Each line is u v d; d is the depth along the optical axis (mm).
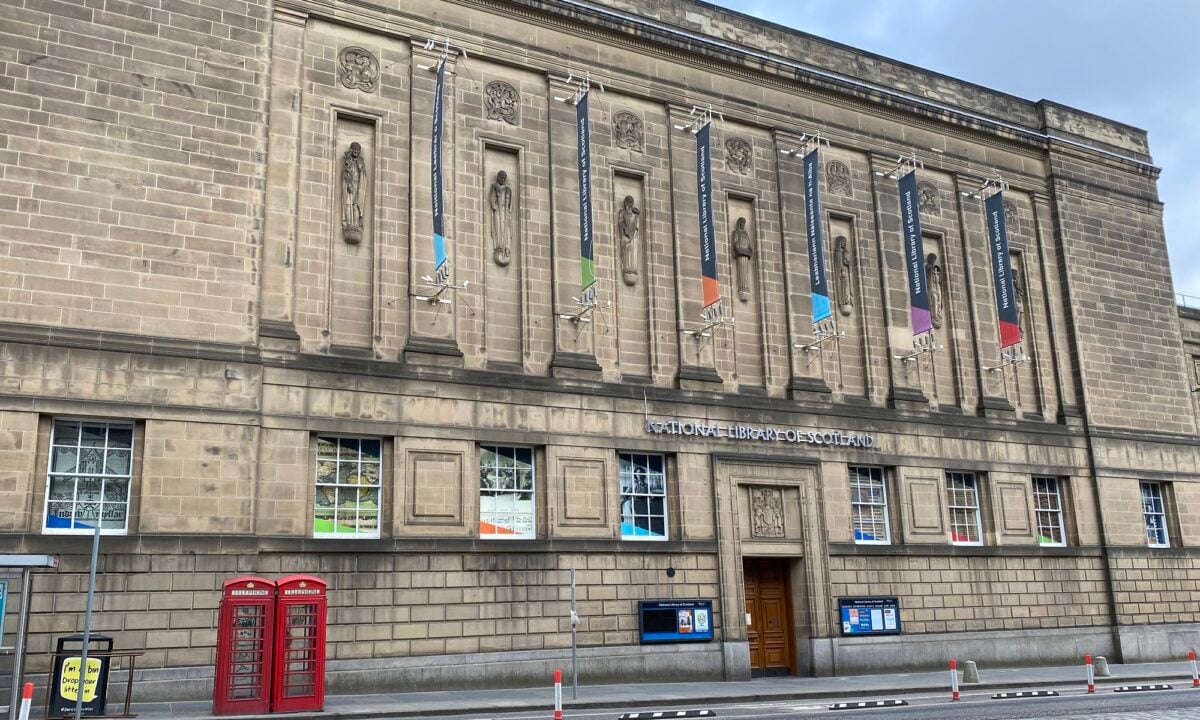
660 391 29375
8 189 22203
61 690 18359
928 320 32344
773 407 31141
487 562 25922
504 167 28984
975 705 21609
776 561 31156
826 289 30891
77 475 22172
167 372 23000
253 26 25562
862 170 35562
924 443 33875
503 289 28141
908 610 32188
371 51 27562
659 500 29188
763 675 29891
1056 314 38844
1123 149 42719
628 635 27406
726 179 32531
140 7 24234
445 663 24797
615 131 30812
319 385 24797
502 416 26938
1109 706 20688
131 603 21734
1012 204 39250
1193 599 38906
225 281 24047
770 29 34562
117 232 23094
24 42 22922
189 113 24344
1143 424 39625
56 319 22203
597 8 30812
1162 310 41844
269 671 19406
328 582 23984
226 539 22844
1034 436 36531
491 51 29078
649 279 30281
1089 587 36469
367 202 26797
